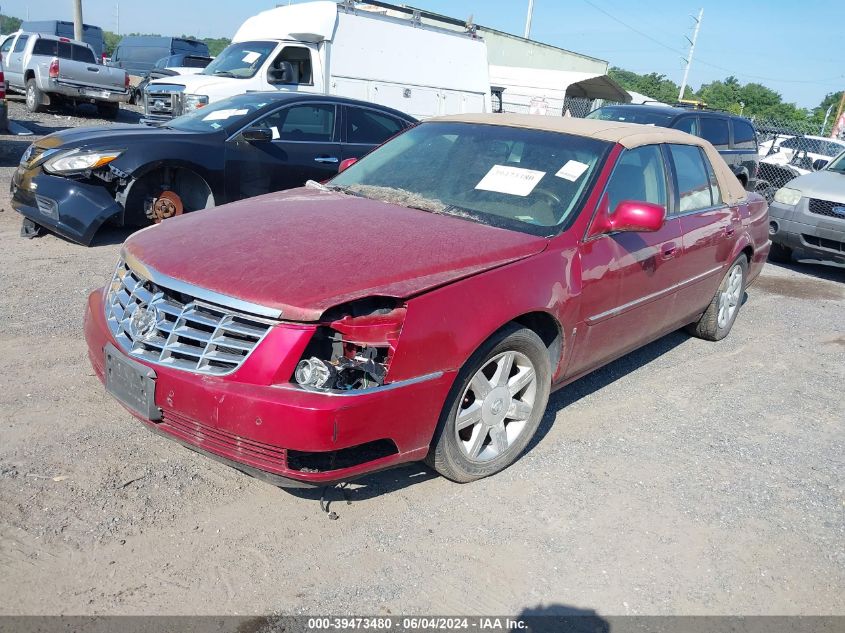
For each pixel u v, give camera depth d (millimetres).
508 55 28703
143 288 3244
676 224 4742
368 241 3365
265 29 13641
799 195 9250
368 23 13227
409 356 2957
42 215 7031
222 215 3779
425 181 4348
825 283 9117
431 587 2889
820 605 3010
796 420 4785
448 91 15094
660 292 4617
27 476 3340
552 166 4199
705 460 4113
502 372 3523
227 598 2740
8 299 5543
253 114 8031
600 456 4039
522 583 2959
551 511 3461
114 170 7102
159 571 2848
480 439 3518
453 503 3453
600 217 3973
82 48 20500
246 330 2877
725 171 5719
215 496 3350
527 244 3602
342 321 2865
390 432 2977
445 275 3160
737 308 6242
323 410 2750
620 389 5023
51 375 4340
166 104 12695
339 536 3152
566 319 3736
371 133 9023
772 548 3354
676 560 3197
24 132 15164
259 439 2811
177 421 3039
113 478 3396
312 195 4270
